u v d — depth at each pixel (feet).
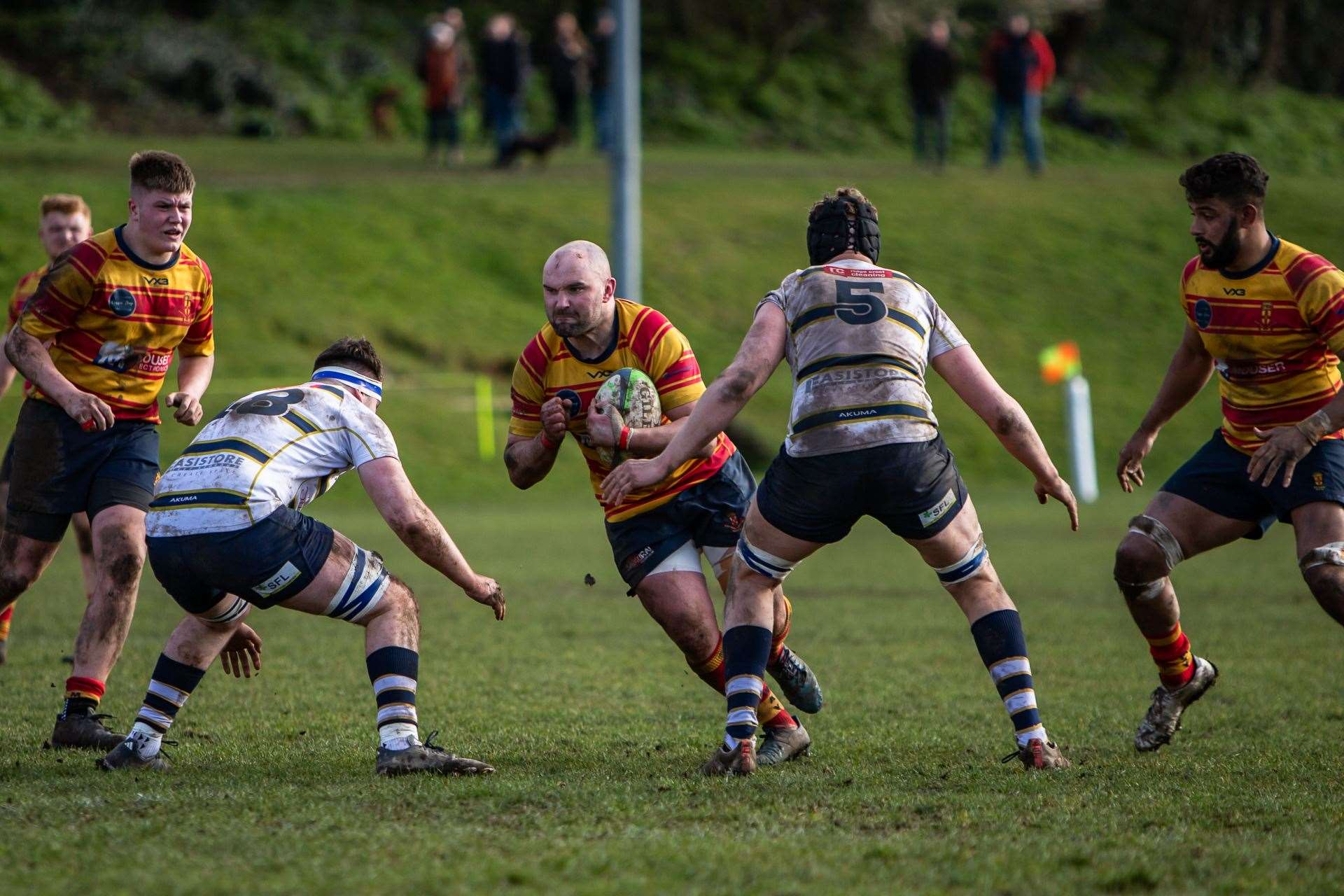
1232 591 122.72
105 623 59.77
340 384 53.98
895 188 369.50
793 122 468.34
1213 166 56.54
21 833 41.37
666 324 57.16
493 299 295.28
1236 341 57.82
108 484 62.23
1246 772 53.31
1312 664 84.28
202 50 428.56
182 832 41.52
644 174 373.20
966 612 54.49
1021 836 41.91
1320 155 504.43
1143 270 343.87
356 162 365.20
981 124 474.90
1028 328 309.42
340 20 468.75
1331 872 38.06
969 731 64.03
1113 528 179.01
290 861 38.27
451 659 85.97
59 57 419.95
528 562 140.87
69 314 61.82
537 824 43.04
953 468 52.54
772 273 320.29
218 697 71.26
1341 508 56.34
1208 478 59.62
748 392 51.13
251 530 49.80
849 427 50.75
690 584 56.59
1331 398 58.03
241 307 269.44
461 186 342.64
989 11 543.80
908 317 52.37
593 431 54.03
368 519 188.44
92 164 331.57
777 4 502.79
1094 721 67.15
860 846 40.52
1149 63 549.54
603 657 86.84
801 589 124.57
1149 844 40.91
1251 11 562.25
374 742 59.47
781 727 56.65
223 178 331.57
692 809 45.34
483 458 235.20
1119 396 286.25
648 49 499.10
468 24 488.85
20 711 66.18
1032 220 359.87
